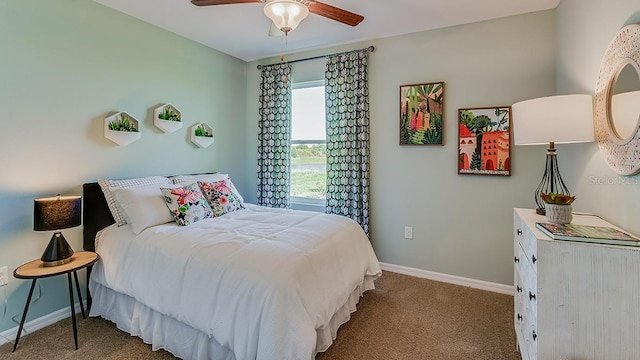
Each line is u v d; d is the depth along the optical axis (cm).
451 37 287
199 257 176
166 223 235
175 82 311
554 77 251
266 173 383
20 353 187
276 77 374
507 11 257
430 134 298
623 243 117
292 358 141
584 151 190
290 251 175
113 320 217
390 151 319
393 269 323
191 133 329
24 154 207
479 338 204
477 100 279
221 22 282
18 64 203
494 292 276
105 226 239
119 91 262
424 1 240
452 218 295
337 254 205
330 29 296
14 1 200
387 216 324
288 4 178
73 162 233
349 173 330
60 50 223
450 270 298
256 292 151
